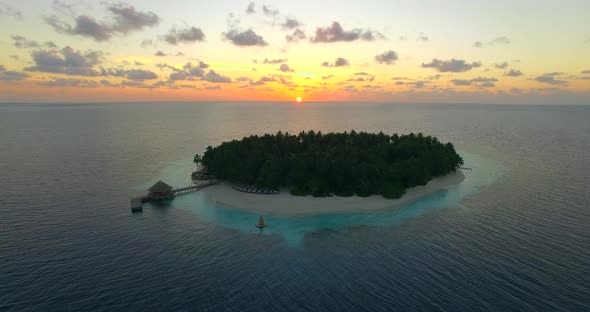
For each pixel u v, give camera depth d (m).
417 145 119.06
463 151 167.75
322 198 91.62
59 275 54.84
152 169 126.56
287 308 47.31
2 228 72.19
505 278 54.03
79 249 63.56
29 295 49.72
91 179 111.25
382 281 53.66
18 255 60.81
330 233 71.06
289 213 81.88
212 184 106.06
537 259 59.81
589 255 60.91
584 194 96.19
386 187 93.62
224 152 110.50
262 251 63.34
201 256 61.41
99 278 54.25
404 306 47.69
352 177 95.94
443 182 108.00
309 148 114.94
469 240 67.31
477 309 46.91
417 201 90.44
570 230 71.62
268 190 97.00
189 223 76.25
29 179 109.75
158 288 51.84
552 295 49.59
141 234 70.31
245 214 81.62
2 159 139.88
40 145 176.50
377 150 114.19
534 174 120.06
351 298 49.50
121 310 46.97
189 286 52.38
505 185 105.81
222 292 50.94
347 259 60.34
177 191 97.56
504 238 68.12
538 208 85.00
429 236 69.25
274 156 107.06
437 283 52.97
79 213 81.44
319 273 55.91
